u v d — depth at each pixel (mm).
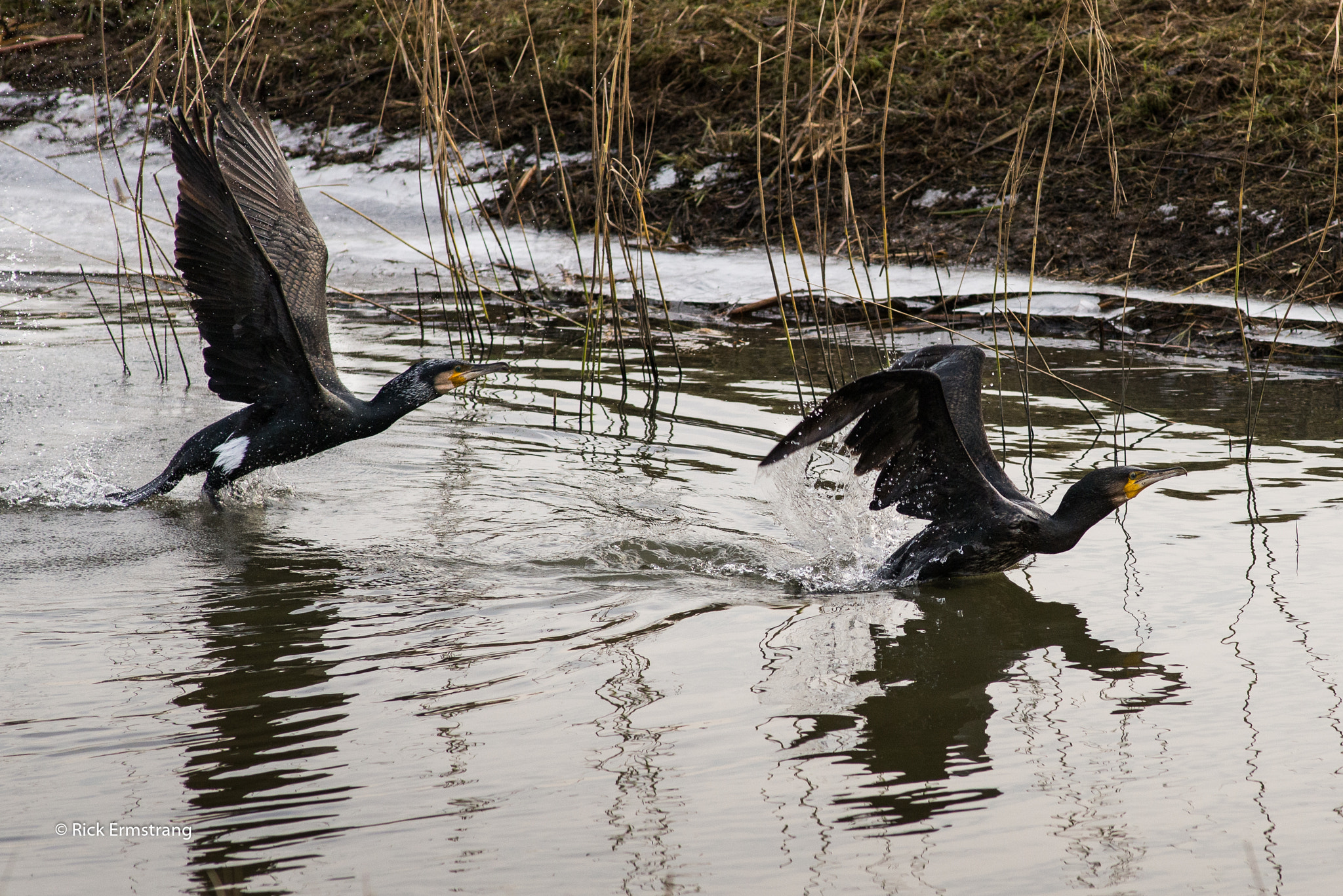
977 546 8633
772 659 7402
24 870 5172
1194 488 10250
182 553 9133
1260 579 8391
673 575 8844
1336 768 6023
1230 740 6328
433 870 5199
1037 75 20266
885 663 7371
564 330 16203
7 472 10773
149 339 15523
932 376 7773
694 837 5473
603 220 15023
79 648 7402
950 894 5055
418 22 15383
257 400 9883
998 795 5852
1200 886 5094
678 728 6492
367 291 17688
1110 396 12992
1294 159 17547
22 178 22203
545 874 5176
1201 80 19250
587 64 22266
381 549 9219
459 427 12359
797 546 9445
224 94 10750
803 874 5195
